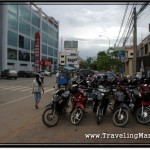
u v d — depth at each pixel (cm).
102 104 998
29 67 6888
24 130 891
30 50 6956
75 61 6438
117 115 951
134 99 985
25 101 1622
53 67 9281
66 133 852
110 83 1402
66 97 985
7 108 1344
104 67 5412
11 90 2392
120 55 4050
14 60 5994
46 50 8381
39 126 946
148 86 1122
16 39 6059
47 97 1858
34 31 7231
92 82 1429
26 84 3197
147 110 970
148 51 3091
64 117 1060
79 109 973
